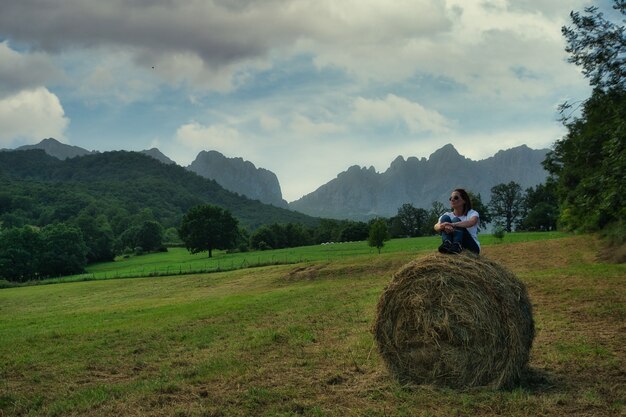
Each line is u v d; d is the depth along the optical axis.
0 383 8.09
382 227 60.50
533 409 5.78
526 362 6.85
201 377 7.81
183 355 9.87
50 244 85.19
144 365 9.16
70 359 9.91
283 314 14.87
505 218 130.75
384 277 29.06
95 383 7.98
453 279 6.88
